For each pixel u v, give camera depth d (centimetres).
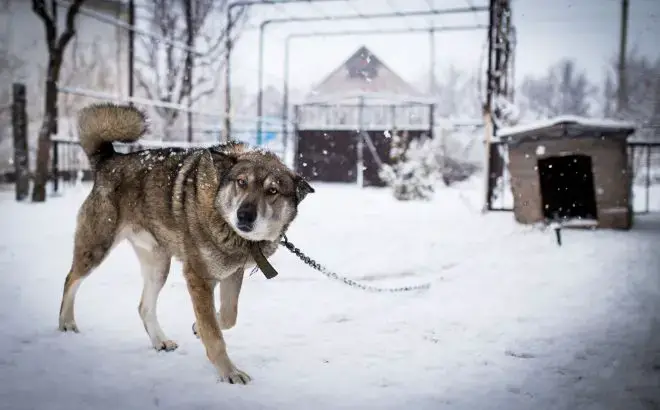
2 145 1617
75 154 1487
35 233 754
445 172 2128
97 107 392
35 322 393
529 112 3738
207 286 326
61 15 1945
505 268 606
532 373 322
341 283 546
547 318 430
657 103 2739
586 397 289
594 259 637
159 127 1934
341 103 2077
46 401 266
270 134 2284
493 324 416
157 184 355
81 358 329
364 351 357
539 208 881
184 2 1938
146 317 363
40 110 1903
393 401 281
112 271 565
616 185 841
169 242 353
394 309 457
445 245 744
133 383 294
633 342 374
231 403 272
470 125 1938
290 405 273
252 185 324
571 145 853
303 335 388
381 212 1134
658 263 612
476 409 273
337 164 2152
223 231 321
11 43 1898
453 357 347
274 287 524
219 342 312
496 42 1155
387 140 2072
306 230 862
